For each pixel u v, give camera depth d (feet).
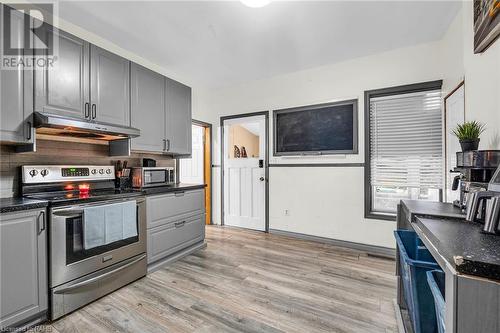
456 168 5.42
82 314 5.79
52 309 5.49
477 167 4.53
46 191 6.99
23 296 5.08
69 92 6.71
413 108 9.48
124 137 8.23
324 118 11.32
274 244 11.02
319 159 11.37
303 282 7.39
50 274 5.51
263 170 13.04
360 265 8.66
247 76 12.67
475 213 3.54
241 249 10.37
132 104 8.50
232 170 14.12
